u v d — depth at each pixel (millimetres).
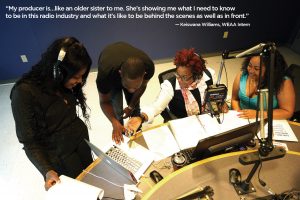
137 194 1231
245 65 1857
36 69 1170
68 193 1139
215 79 1795
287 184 1186
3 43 3115
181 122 1620
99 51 3490
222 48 3977
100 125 2750
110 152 1439
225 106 1709
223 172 1238
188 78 1655
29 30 3094
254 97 1839
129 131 1605
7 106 3066
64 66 1100
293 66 1924
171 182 1193
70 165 1477
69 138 1412
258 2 3562
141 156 1420
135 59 1412
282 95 1741
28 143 1229
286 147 1455
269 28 3947
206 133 1537
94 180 1309
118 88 1865
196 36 3705
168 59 3844
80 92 1416
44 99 1200
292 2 3725
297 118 1920
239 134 1288
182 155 1358
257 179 1207
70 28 3195
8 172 2266
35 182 2170
